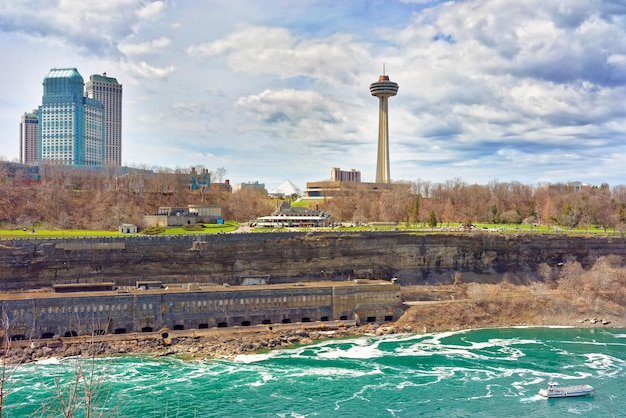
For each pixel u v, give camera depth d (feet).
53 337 447.42
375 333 522.47
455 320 563.48
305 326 517.14
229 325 508.53
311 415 332.19
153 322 483.92
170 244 595.47
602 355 465.88
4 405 315.78
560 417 337.52
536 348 485.56
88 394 112.88
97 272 568.41
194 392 362.12
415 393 371.35
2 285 529.45
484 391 377.91
